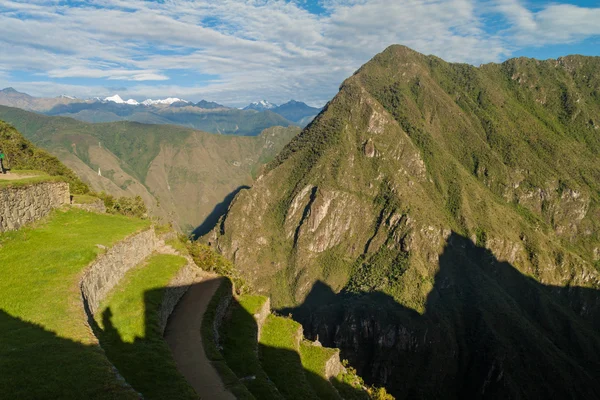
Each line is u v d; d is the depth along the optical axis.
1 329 16.66
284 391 31.02
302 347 43.66
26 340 15.98
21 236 26.94
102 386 13.80
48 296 19.69
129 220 38.62
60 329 17.19
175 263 34.66
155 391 17.39
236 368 27.72
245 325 34.75
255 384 26.41
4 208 26.41
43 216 32.34
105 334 21.45
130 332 22.33
